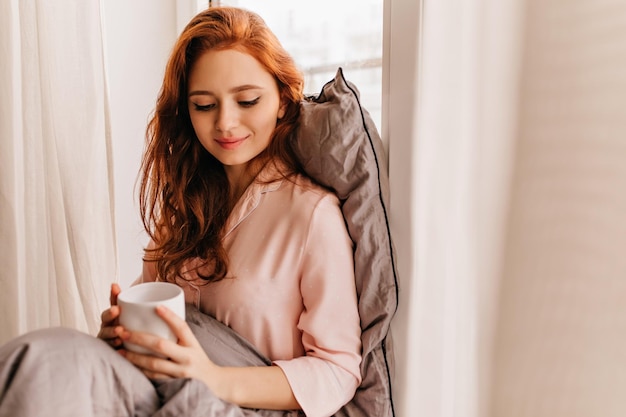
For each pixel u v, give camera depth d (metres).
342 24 1.23
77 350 0.70
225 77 0.92
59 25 1.20
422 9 0.83
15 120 1.25
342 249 0.92
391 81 0.90
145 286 0.83
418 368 0.89
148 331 0.77
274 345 0.93
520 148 0.74
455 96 0.82
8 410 0.67
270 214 0.97
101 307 1.30
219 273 0.95
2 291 1.24
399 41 0.88
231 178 1.06
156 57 1.58
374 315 0.91
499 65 0.76
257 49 0.93
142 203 1.18
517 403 0.76
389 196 0.92
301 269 0.93
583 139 0.69
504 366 0.77
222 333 0.92
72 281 1.27
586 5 0.67
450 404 0.85
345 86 0.94
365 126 0.92
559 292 0.71
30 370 0.67
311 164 0.96
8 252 1.24
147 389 0.76
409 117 0.87
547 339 0.73
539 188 0.72
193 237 1.05
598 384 0.69
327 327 0.89
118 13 1.49
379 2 1.15
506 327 0.77
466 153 0.81
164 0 1.57
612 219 0.67
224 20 0.94
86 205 1.25
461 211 0.82
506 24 0.75
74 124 1.23
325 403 0.87
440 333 0.86
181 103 1.04
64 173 1.23
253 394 0.83
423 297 0.88
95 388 0.71
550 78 0.70
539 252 0.73
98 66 1.24
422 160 0.86
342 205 0.97
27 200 1.23
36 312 1.27
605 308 0.68
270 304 0.92
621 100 0.66
